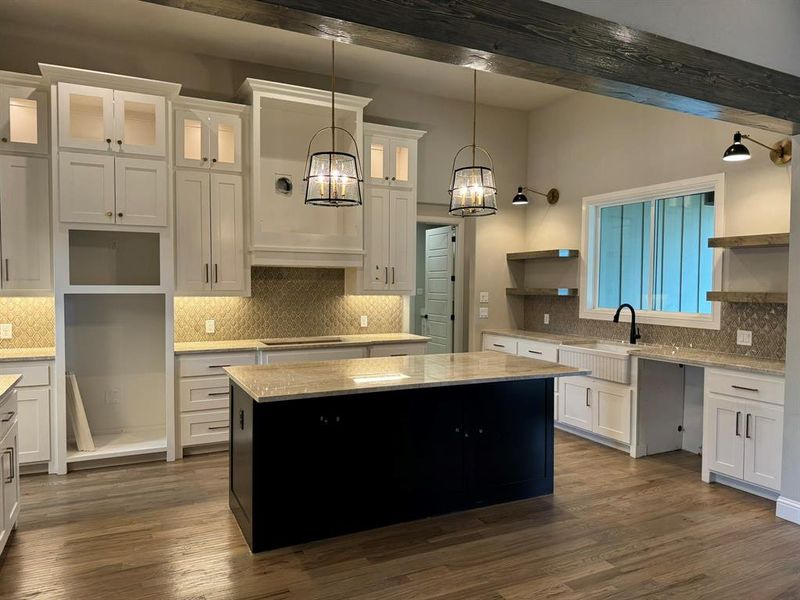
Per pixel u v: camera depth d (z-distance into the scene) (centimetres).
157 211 424
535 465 365
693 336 455
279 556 283
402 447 322
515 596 249
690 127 455
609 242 546
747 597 250
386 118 561
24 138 412
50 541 297
